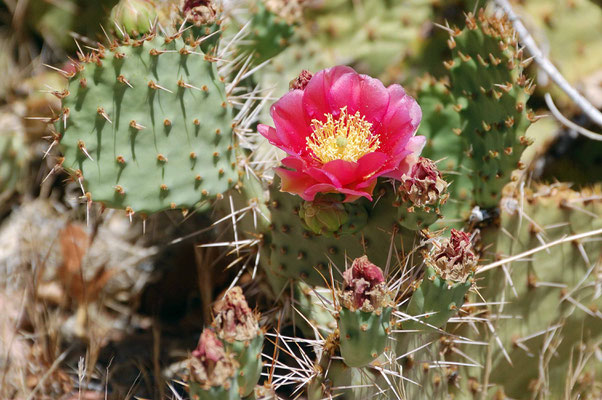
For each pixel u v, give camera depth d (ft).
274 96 2.43
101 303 2.43
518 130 2.01
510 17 2.32
